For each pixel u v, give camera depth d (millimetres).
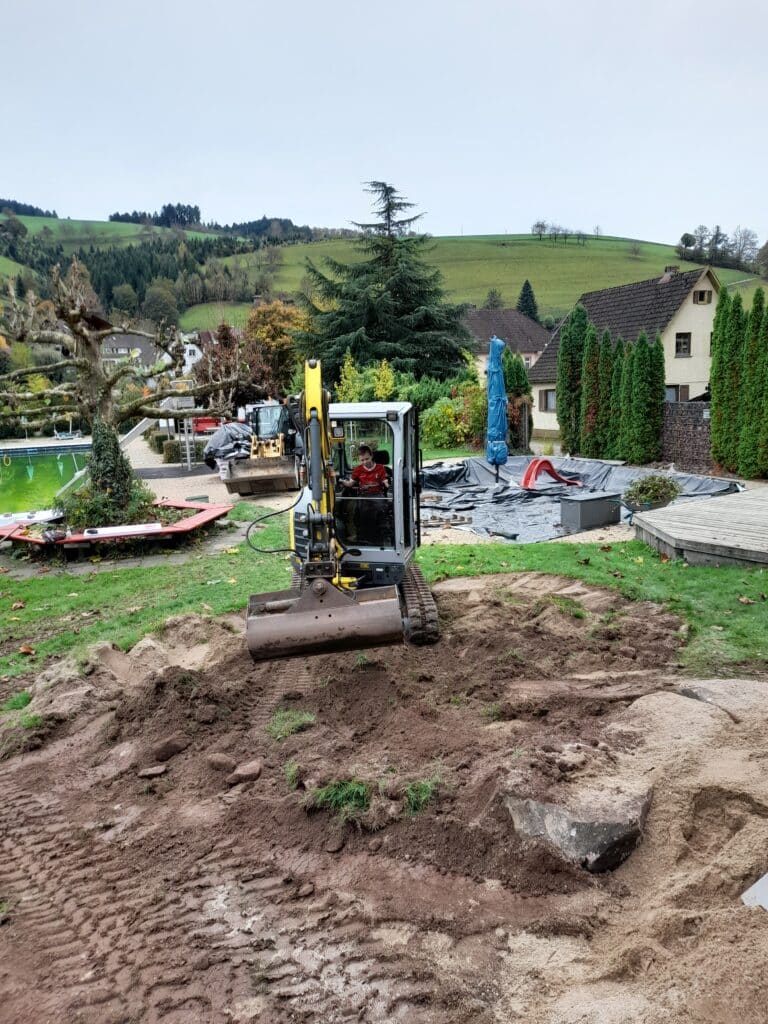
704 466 20531
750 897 3566
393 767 4914
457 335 38969
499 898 3846
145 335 14586
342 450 7652
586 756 4555
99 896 4172
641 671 6480
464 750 5035
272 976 3482
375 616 5477
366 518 7453
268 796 4898
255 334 44188
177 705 6105
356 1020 3207
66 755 5863
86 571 12297
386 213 40250
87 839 4727
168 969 3580
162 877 4273
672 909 3555
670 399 32312
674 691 5812
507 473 20312
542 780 4273
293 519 7934
